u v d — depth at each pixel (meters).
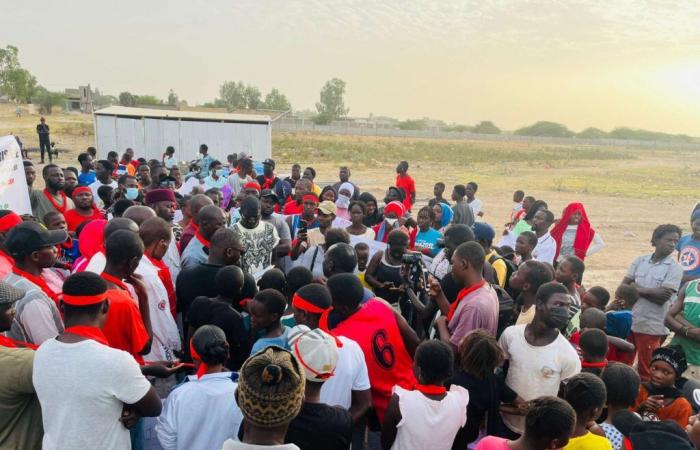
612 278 14.06
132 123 23.86
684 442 3.02
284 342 4.04
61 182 8.56
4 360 3.10
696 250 7.48
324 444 3.14
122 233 4.09
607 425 3.99
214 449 3.50
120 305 3.93
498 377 4.14
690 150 96.44
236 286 4.66
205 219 6.02
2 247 5.03
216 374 3.62
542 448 3.00
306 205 8.76
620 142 104.81
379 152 57.53
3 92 87.44
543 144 97.19
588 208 26.20
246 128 25.02
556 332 4.25
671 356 4.53
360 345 4.38
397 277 6.16
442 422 3.61
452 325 4.69
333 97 140.12
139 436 4.22
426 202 24.62
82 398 2.97
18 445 3.19
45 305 4.01
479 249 4.61
